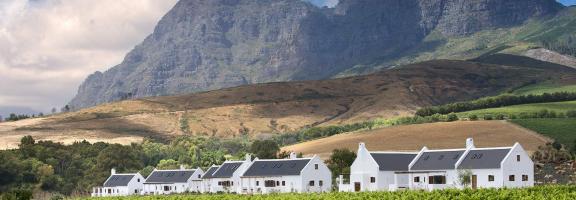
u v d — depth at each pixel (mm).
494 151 140000
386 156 152500
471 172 139000
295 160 169750
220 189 185875
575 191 97438
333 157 195750
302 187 162375
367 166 150750
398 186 148750
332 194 106062
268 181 169875
